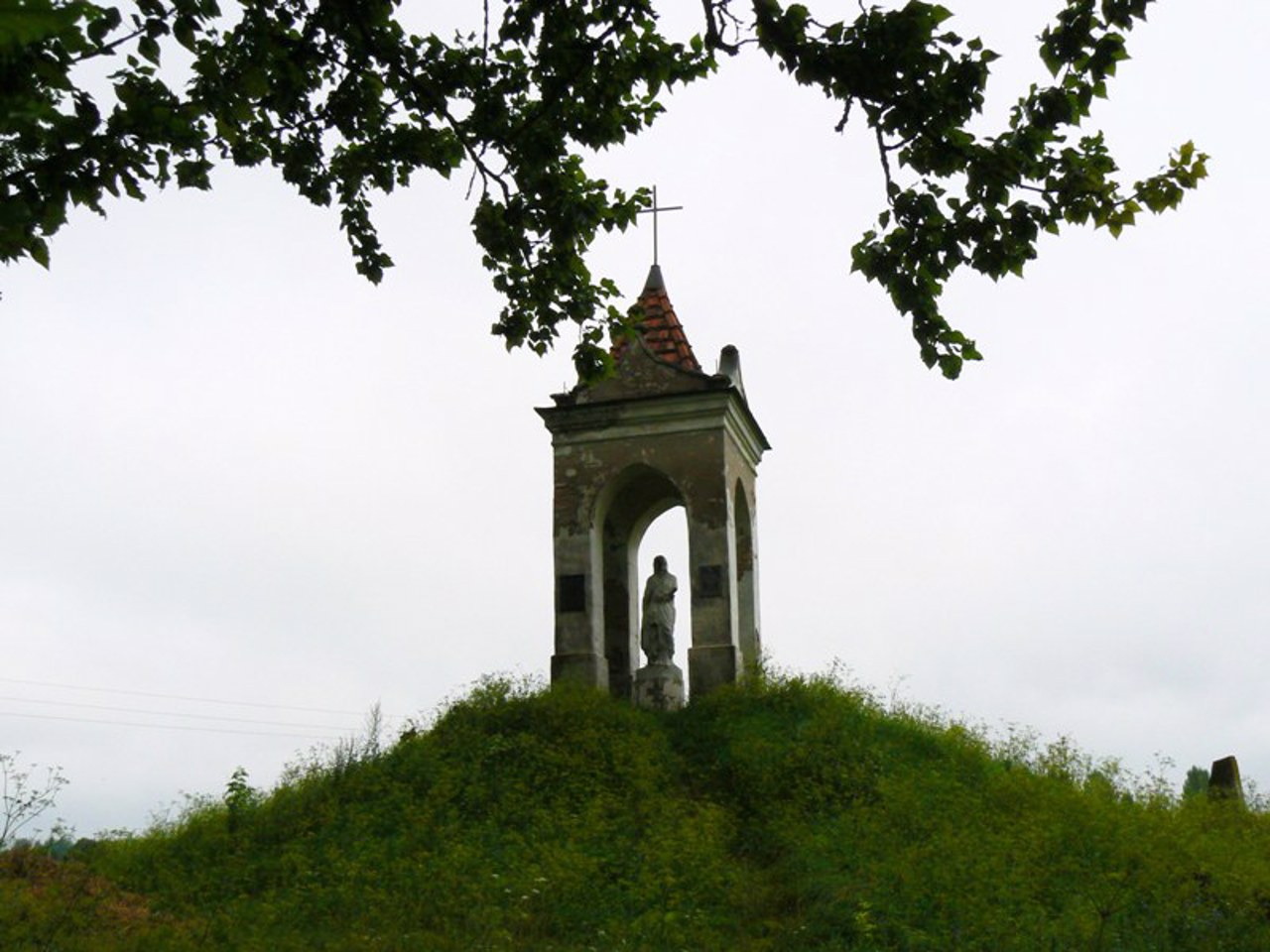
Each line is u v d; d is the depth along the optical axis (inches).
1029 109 332.5
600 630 847.1
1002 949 422.9
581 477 862.5
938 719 802.2
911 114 334.3
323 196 405.7
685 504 844.6
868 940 448.1
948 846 501.0
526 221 414.6
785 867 544.7
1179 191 337.7
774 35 332.5
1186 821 589.9
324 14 361.4
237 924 486.0
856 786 637.9
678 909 499.2
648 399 853.2
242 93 349.7
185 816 741.3
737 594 908.6
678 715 765.3
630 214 424.8
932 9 322.3
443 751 702.5
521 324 439.5
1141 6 316.8
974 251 346.6
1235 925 458.6
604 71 394.3
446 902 505.7
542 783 657.0
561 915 496.4
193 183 336.8
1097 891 470.3
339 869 557.9
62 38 124.8
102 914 495.2
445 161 410.9
